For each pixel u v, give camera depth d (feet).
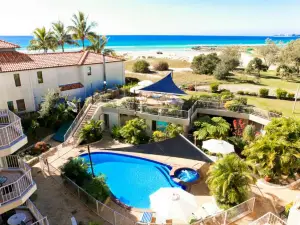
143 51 447.01
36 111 108.88
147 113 100.63
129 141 96.63
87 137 95.91
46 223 47.62
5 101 99.86
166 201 49.39
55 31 178.70
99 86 133.18
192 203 49.70
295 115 104.53
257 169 65.46
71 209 57.41
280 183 67.46
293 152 65.51
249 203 55.57
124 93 125.59
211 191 59.98
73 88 120.47
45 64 111.34
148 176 77.77
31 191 49.65
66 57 126.82
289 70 195.42
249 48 516.32
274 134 71.36
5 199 45.52
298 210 46.16
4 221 50.88
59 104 106.42
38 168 75.82
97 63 127.03
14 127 55.06
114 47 558.56
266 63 241.96
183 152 72.95
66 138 96.12
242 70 233.96
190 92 144.46
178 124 97.19
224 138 90.33
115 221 52.26
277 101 127.44
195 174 75.05
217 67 189.78
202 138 90.27
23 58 110.73
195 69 215.31
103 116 108.58
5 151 47.24
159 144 74.08
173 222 54.39
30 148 91.25
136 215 57.72
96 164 84.79
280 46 247.09
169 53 400.88
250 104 121.29
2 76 96.99
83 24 179.01
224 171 58.08
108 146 94.38
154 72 216.13
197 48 514.68
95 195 58.13
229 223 52.60
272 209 57.26
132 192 69.82
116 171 80.59
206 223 51.16
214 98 114.42
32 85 106.52
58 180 69.00
